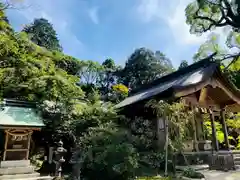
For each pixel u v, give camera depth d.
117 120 9.57
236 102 9.52
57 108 9.09
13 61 9.84
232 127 13.25
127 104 10.31
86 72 22.23
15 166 6.36
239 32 14.09
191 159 7.80
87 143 6.95
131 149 5.77
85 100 11.42
